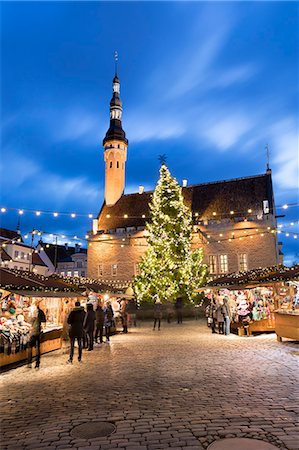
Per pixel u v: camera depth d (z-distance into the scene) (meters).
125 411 6.54
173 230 35.38
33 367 11.30
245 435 5.25
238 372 9.61
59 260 74.25
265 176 46.00
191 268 34.91
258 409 6.43
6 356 11.29
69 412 6.59
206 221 43.25
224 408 6.54
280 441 5.00
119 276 46.00
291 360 11.19
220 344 15.53
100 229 50.44
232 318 20.89
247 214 43.19
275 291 19.72
